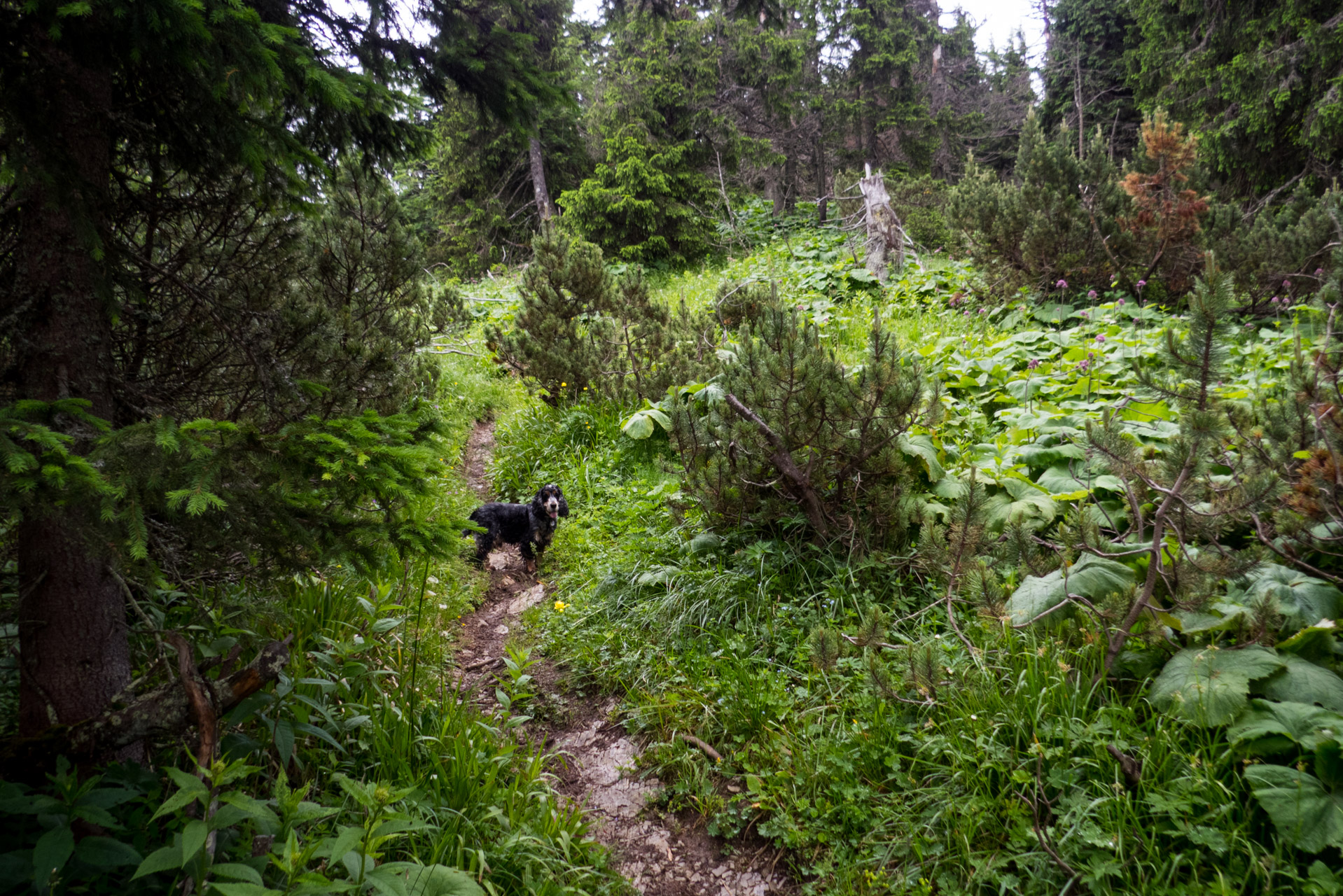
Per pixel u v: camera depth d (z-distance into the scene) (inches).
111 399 110.4
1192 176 413.7
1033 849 112.7
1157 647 132.2
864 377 172.7
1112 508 167.0
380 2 131.8
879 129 869.2
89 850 77.8
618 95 732.0
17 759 91.5
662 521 233.0
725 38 756.6
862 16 823.7
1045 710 128.3
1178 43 632.4
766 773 141.2
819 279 501.7
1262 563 136.3
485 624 214.1
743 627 179.9
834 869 123.2
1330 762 100.6
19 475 72.4
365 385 172.7
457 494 278.4
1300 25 510.0
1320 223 346.6
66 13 80.8
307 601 158.6
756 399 186.7
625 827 140.0
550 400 341.1
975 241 432.8
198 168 123.6
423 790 126.4
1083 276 401.7
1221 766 110.6
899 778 129.8
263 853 94.0
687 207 732.7
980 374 286.2
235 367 133.7
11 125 89.5
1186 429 119.7
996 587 133.3
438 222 868.6
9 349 102.9
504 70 144.3
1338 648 117.6
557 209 871.7
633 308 340.5
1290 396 144.1
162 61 97.3
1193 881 100.4
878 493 184.2
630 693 171.5
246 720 123.5
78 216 92.4
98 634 105.3
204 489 79.1
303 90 118.6
